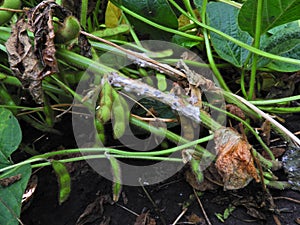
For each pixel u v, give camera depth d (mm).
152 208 514
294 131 562
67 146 591
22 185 464
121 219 508
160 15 555
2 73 545
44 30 442
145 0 545
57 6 445
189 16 554
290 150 537
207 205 510
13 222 444
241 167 474
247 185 513
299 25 578
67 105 595
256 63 515
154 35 584
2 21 481
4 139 485
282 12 480
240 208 503
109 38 564
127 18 581
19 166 478
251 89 538
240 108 543
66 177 499
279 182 512
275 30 571
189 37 568
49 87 558
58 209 527
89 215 514
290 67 539
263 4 477
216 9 571
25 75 452
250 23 504
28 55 448
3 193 457
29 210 529
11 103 556
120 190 516
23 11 465
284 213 492
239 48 555
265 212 495
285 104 593
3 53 580
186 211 507
